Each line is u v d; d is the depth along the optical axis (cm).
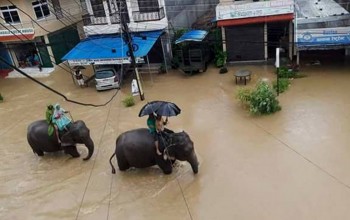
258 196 1131
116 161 1398
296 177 1191
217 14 2045
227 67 2153
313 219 1026
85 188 1269
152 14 2144
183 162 1327
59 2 2606
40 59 2580
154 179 1265
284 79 1866
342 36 1828
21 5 2333
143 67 2314
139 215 1123
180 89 1962
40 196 1260
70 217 1148
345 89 1708
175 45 2269
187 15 2348
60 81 2356
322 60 2066
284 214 1054
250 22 1998
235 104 1716
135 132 1270
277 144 1370
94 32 2266
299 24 1920
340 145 1319
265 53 2130
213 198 1148
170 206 1142
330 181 1155
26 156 1520
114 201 1192
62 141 1376
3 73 2616
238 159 1316
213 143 1432
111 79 2053
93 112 1841
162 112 1133
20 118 1909
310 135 1398
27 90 2281
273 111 1589
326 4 2002
